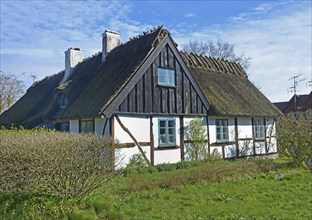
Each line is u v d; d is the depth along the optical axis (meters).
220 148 18.80
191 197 8.97
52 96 21.28
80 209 7.22
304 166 14.84
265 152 22.17
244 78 25.23
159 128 15.78
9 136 7.62
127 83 14.62
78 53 22.70
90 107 14.96
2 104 37.66
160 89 16.00
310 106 42.50
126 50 17.62
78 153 7.56
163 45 16.34
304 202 8.60
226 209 7.80
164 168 14.10
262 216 7.35
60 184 7.18
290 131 15.82
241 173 12.42
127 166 13.91
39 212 6.81
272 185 10.70
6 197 7.02
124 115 14.52
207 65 22.22
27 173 6.68
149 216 7.21
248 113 19.89
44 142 7.09
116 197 8.44
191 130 17.11
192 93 17.42
